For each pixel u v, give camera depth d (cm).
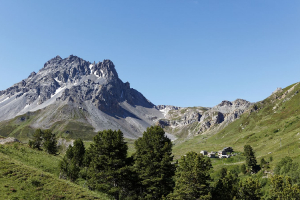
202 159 6919
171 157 7238
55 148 10956
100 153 7238
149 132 8012
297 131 16812
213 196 7219
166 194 6800
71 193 4759
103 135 7338
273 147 16188
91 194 5078
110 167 6825
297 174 8812
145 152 7712
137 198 6894
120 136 7400
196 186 6469
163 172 7019
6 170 4862
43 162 6981
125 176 6900
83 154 9175
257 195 7362
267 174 10888
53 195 4484
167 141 7856
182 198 6312
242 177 12088
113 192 6438
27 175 4912
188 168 6781
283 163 10356
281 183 7469
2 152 6469
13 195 4106
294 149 13112
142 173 7206
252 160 12700
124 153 7381
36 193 4384
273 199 7462
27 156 7025
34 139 10819
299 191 6938
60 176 6006
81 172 7550
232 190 7319
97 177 6656
